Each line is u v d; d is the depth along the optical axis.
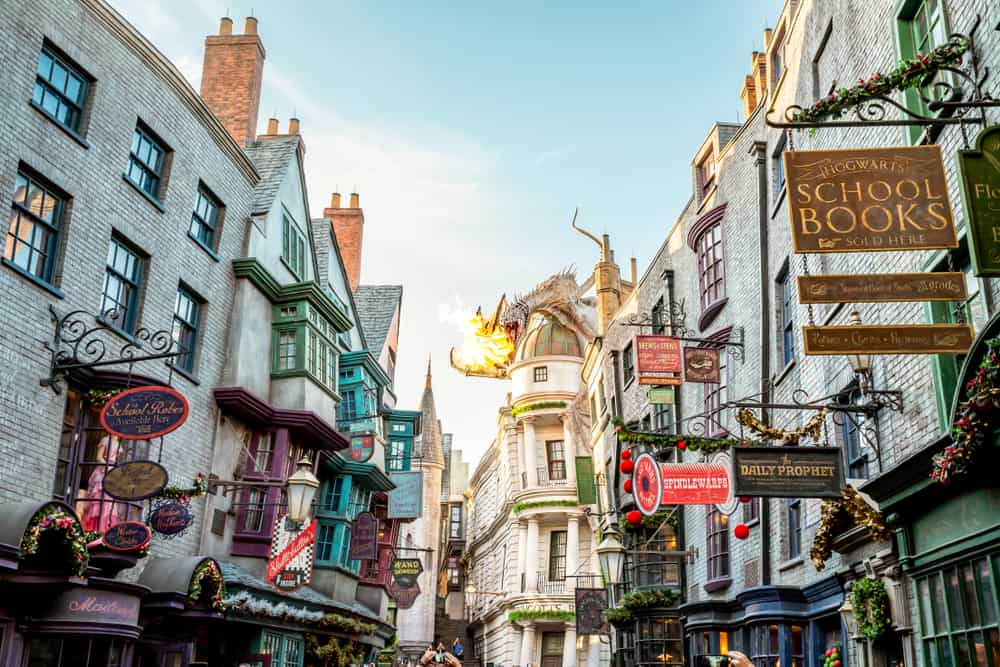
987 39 10.22
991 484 9.40
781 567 18.05
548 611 44.25
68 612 14.03
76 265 16.52
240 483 19.12
